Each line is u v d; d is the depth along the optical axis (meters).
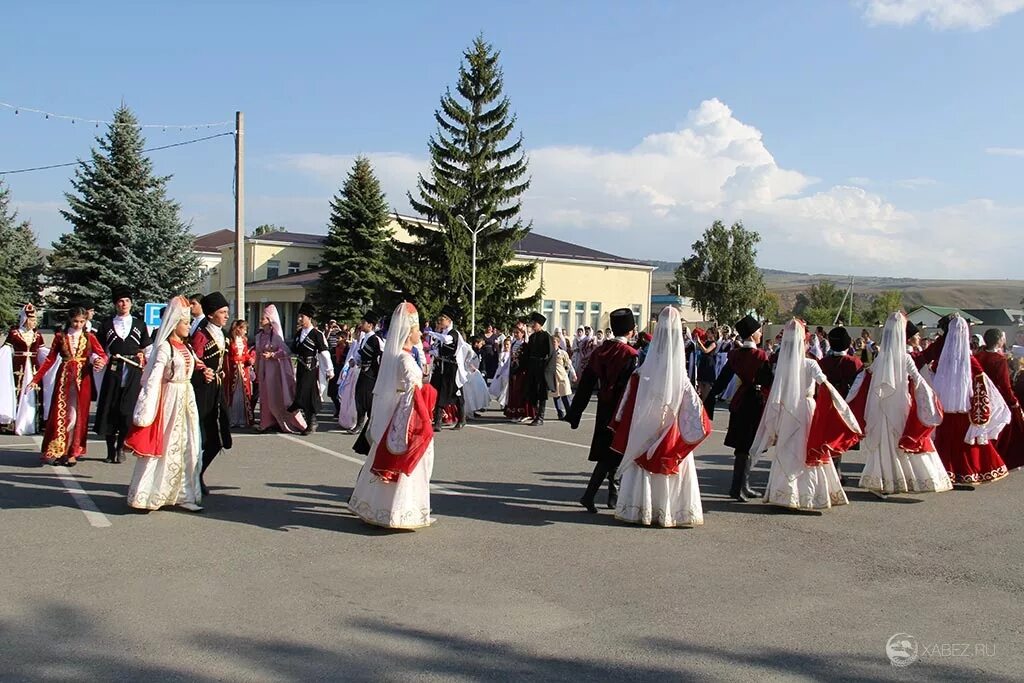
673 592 5.70
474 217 40.94
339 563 6.17
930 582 6.04
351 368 13.88
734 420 8.62
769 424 8.27
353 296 47.28
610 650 4.66
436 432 14.27
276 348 13.51
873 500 8.88
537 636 4.84
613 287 54.97
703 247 76.31
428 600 5.42
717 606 5.44
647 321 56.88
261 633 4.77
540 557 6.47
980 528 7.69
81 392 9.98
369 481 7.18
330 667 4.32
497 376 17.66
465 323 39.19
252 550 6.43
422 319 38.66
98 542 6.54
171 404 7.50
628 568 6.23
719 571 6.22
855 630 5.05
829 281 103.12
